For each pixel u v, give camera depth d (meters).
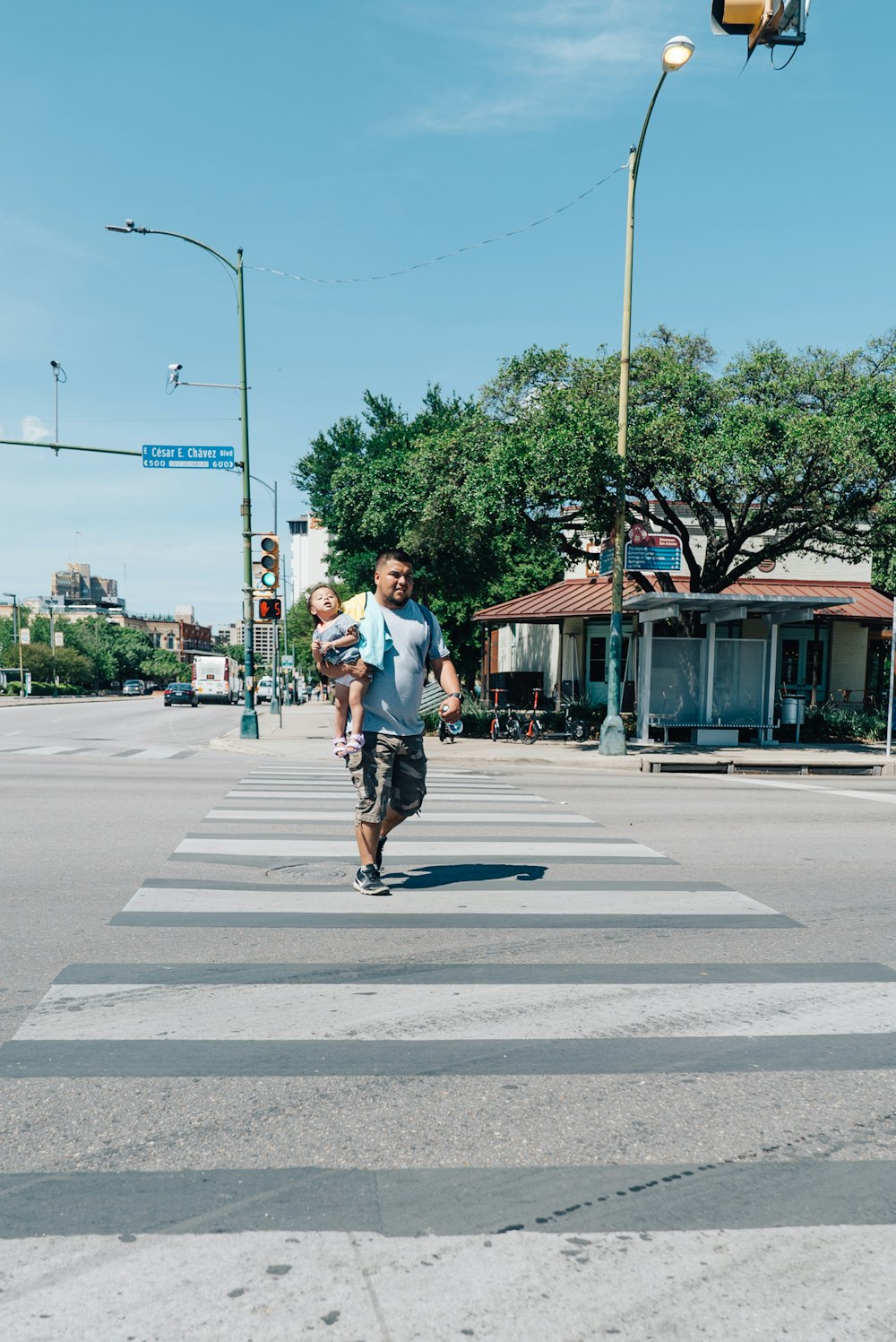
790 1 6.14
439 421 35.44
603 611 24.41
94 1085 3.06
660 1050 3.42
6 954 4.42
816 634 27.25
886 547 19.62
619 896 5.78
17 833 7.77
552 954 4.54
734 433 17.16
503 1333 1.93
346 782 12.29
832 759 17.27
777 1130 2.83
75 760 15.32
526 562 33.44
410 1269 2.13
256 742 20.48
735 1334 1.94
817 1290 2.09
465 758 17.11
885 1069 3.30
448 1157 2.63
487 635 35.84
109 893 5.64
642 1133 2.80
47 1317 1.96
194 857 6.76
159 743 20.84
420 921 5.09
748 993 4.03
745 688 20.48
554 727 25.00
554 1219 2.34
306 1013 3.71
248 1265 2.14
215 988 3.98
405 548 24.98
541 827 8.54
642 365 19.42
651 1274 2.13
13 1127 2.77
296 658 83.12
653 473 18.17
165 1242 2.22
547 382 19.77
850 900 5.81
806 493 17.50
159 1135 2.74
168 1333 1.92
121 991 3.93
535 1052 3.38
